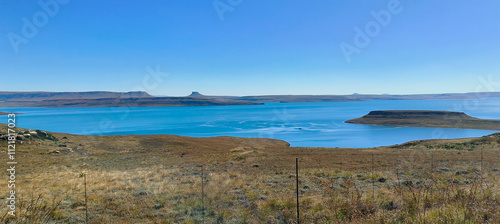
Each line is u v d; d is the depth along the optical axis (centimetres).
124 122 16450
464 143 3875
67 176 1809
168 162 2777
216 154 3553
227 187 1245
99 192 1232
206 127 13275
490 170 1528
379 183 1241
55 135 4978
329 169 1852
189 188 1274
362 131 10769
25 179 1672
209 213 862
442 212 477
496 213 440
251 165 2306
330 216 571
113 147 4700
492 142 3625
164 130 12156
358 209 516
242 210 880
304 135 9700
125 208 952
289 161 2525
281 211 830
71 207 985
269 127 12700
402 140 8231
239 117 19912
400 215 529
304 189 1187
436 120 12669
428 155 2672
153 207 962
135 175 1781
